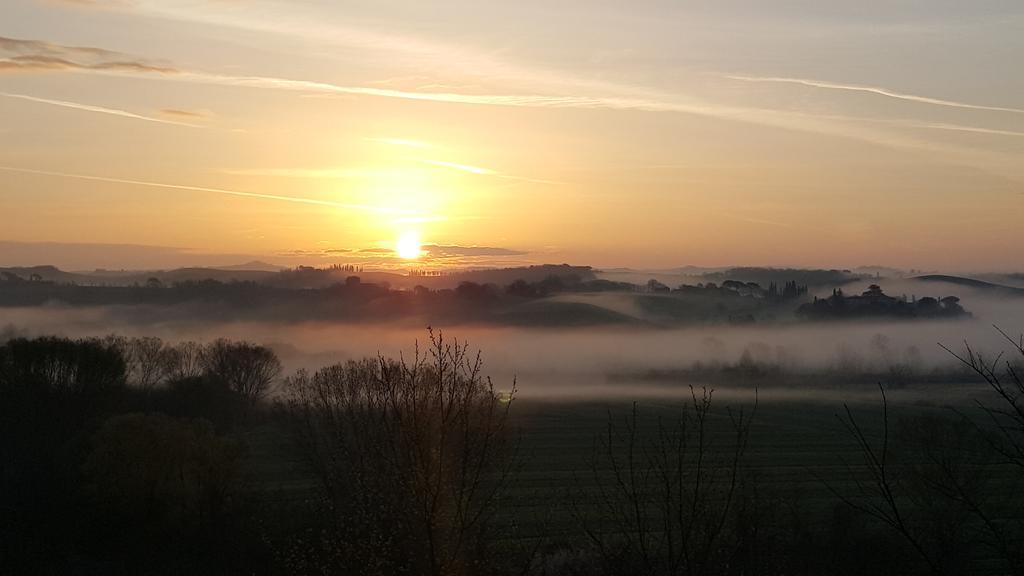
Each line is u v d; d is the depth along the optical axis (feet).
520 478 111.14
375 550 67.72
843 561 81.82
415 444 52.37
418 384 58.95
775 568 64.75
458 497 55.26
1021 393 27.07
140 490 119.55
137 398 180.34
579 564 65.00
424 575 56.65
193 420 141.59
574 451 139.03
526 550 70.18
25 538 113.70
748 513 47.42
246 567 102.53
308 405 119.96
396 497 66.18
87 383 167.43
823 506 99.19
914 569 76.95
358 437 99.04
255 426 173.68
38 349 164.45
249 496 119.14
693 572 38.32
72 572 107.96
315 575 77.10
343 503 90.22
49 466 130.21
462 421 55.26
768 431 155.22
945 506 56.59
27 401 157.48
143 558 112.37
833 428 153.89
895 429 65.77
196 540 115.65
